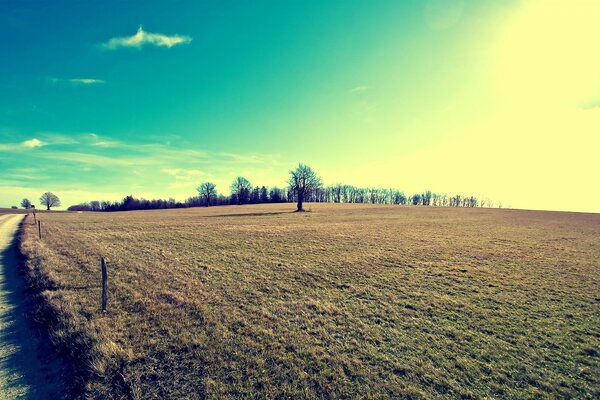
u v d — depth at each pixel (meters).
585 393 7.61
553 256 24.47
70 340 9.32
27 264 18.78
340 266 20.09
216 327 10.69
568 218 68.38
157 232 36.12
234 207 105.56
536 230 43.66
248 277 17.22
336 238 32.03
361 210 84.56
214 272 18.14
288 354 9.08
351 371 8.29
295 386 7.58
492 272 19.17
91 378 7.57
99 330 9.98
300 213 72.88
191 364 8.42
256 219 56.41
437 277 17.92
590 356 9.41
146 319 11.20
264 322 11.30
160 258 21.69
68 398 7.05
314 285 16.09
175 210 100.12
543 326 11.52
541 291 15.58
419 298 14.40
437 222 52.81
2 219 60.53
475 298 14.46
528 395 7.49
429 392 7.52
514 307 13.40
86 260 20.19
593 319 12.20
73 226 43.34
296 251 24.84
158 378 7.76
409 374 8.23
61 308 11.66
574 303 13.95
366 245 28.11
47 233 34.62
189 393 7.21
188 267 19.20
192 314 11.78
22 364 8.43
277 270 18.84
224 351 9.12
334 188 180.50
